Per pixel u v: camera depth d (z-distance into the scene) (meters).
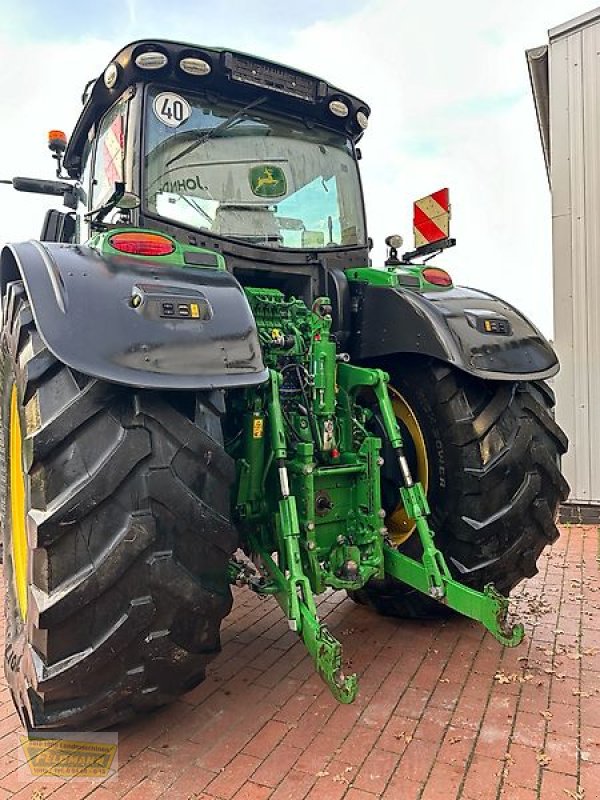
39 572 1.93
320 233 3.25
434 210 3.42
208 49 2.83
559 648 3.09
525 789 2.09
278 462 2.44
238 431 2.60
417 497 2.66
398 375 3.03
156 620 1.99
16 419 2.52
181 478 1.97
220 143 2.99
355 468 2.69
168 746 2.38
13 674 2.30
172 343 1.97
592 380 5.69
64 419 1.88
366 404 3.11
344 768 2.23
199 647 2.12
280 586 2.42
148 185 2.75
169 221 2.73
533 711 2.54
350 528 2.74
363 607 3.64
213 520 2.02
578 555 4.67
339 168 3.39
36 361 2.00
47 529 1.85
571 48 5.75
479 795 2.07
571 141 5.77
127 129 2.78
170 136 2.84
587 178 5.70
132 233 2.26
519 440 2.79
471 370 2.67
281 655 3.09
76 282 2.02
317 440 2.65
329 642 2.12
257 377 2.08
